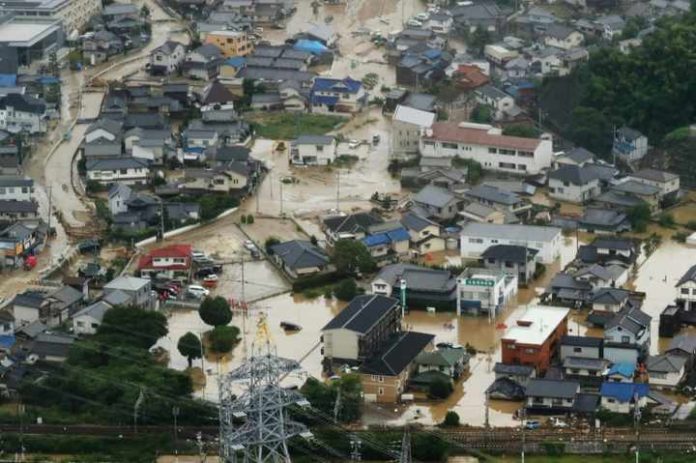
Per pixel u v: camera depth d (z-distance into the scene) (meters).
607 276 172.88
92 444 140.62
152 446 140.50
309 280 177.38
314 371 155.25
